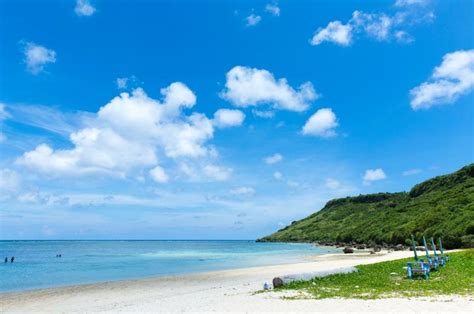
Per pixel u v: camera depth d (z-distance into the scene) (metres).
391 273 27.67
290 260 65.12
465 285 20.45
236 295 21.83
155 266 57.00
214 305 18.19
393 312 14.23
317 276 25.75
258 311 15.77
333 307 15.73
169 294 26.91
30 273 47.22
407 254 58.72
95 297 26.70
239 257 79.50
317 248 129.75
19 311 21.55
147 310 18.25
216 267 53.22
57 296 27.64
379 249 88.19
